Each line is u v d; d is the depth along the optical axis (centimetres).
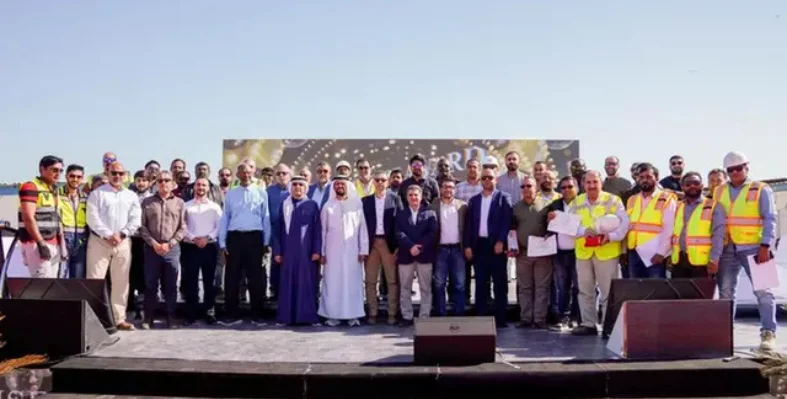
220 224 862
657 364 610
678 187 952
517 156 994
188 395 594
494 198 831
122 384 601
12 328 645
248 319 880
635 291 688
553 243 806
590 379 591
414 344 621
